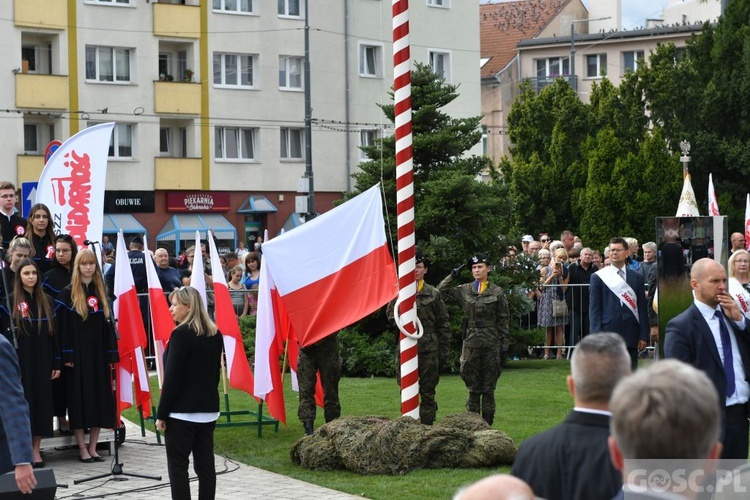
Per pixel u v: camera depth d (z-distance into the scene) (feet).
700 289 25.98
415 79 69.15
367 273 41.57
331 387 43.88
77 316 40.65
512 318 69.87
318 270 41.60
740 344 25.96
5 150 137.18
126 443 45.24
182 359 30.12
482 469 36.32
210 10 151.94
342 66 163.02
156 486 36.29
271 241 41.75
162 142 152.56
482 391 44.75
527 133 141.90
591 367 14.94
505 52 231.30
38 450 40.14
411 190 38.47
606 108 138.21
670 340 25.96
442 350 43.29
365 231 41.83
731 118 137.69
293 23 158.61
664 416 11.45
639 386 11.73
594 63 224.53
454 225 66.59
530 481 15.05
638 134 136.77
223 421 49.26
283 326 45.98
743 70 136.26
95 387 40.68
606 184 123.85
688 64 138.72
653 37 217.77
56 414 41.27
